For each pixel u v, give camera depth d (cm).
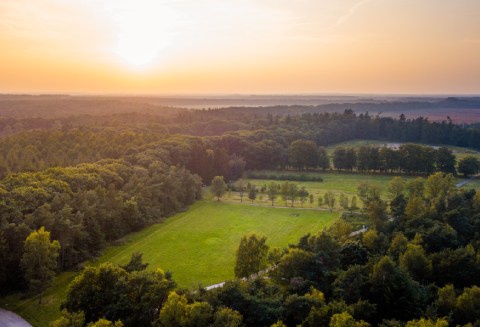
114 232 12394
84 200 11481
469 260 8650
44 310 8338
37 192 10981
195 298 6900
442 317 6744
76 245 10788
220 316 6150
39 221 10019
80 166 15000
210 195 18350
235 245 12312
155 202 14788
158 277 7338
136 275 7138
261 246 8931
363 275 7769
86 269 7325
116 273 7356
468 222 11150
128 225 13162
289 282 7950
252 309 6650
